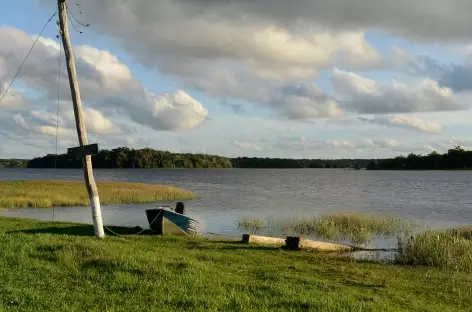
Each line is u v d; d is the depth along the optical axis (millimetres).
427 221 37500
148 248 15953
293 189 84375
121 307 8680
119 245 15500
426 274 15062
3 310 8070
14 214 35062
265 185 99062
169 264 12297
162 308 8742
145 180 116500
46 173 172375
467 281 14289
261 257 15945
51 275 10688
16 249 13008
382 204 54469
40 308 8312
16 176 135750
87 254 12750
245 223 30891
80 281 10281
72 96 17375
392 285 12977
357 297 10836
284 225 30594
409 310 10258
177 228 21844
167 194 52875
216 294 9867
